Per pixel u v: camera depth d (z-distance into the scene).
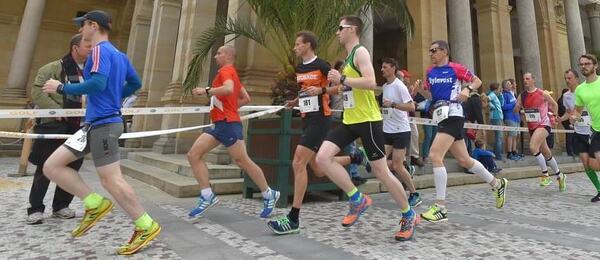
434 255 3.01
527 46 15.08
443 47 4.41
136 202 2.96
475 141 9.13
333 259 2.88
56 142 3.93
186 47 10.22
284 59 6.35
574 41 17.64
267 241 3.36
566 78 6.48
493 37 13.74
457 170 8.96
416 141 8.09
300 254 2.99
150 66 12.77
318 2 5.60
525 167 10.40
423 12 11.90
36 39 15.50
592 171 5.93
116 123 2.92
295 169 3.67
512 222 4.30
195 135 9.76
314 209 4.91
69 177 2.93
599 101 5.58
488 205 5.48
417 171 8.04
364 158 6.72
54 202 4.09
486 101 10.48
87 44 3.85
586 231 3.91
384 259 2.90
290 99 5.77
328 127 3.77
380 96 6.53
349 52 3.44
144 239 2.96
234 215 4.41
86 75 2.96
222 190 5.88
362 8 6.56
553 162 7.16
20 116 3.79
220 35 6.57
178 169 7.03
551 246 3.32
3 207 4.55
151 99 12.08
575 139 6.20
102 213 3.05
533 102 7.16
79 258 2.79
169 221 4.04
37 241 3.21
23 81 15.00
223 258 2.86
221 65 4.36
